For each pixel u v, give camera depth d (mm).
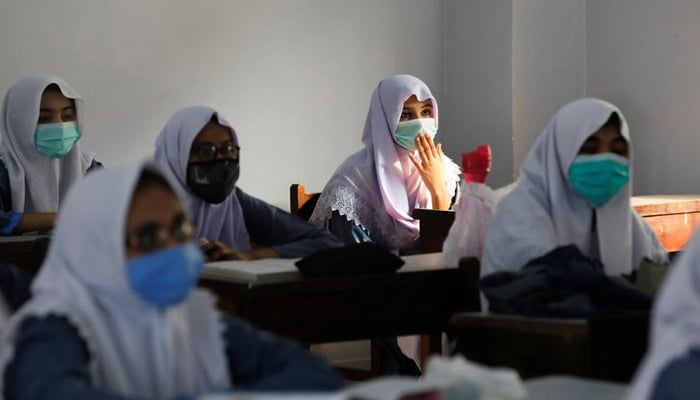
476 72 8984
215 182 5426
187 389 2680
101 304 2623
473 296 4527
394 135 7344
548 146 4430
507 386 2600
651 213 6609
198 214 5566
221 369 2742
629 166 4391
